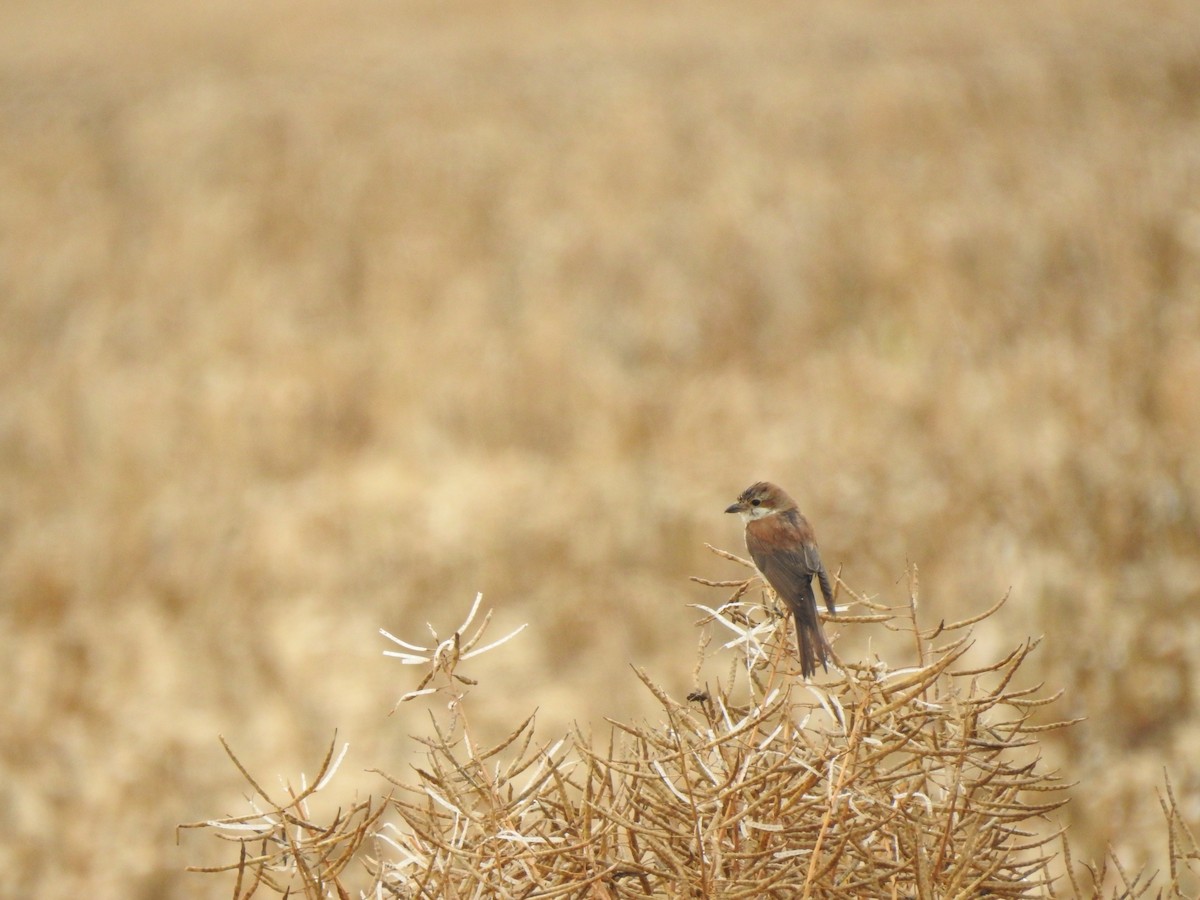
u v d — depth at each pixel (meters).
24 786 18.19
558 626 21.25
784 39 70.31
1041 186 42.03
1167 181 40.41
